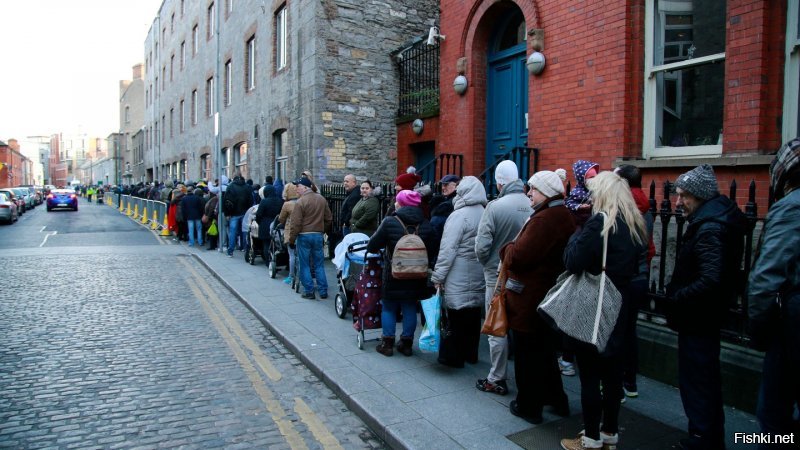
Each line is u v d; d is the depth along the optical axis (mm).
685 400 3320
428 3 13984
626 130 6250
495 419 3916
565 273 3387
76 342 6066
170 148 32375
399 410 4070
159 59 35688
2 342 6035
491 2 8523
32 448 3633
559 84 7145
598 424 3301
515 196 4469
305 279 8078
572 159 6938
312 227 8055
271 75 15578
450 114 9656
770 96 4895
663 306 4797
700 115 5703
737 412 3998
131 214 28719
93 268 11242
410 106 12891
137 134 50750
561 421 3885
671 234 5387
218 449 3648
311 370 5219
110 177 74438
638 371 4816
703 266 3086
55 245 15438
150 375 5066
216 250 14023
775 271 2590
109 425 4004
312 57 12586
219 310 7723
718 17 5523
